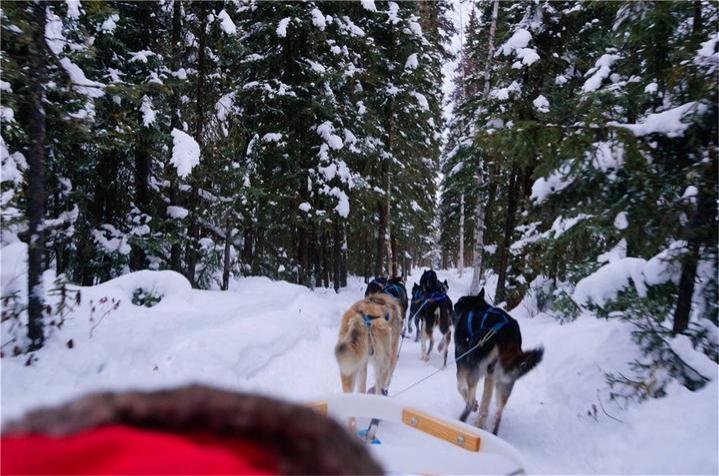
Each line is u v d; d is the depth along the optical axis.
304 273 18.83
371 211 22.22
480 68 19.73
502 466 2.82
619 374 5.97
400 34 20.16
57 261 12.18
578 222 6.82
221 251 15.24
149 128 11.43
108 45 11.66
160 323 7.62
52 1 8.59
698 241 5.68
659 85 6.98
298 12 16.17
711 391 4.94
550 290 12.46
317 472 0.69
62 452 0.58
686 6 6.31
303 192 17.73
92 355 6.02
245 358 7.04
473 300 6.52
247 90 16.36
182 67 13.48
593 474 4.64
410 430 5.00
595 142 5.84
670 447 4.46
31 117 5.98
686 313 5.93
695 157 5.92
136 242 12.33
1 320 6.02
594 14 12.72
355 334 5.42
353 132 18.97
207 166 13.63
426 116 21.39
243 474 0.58
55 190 11.48
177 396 0.75
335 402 3.41
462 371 5.94
